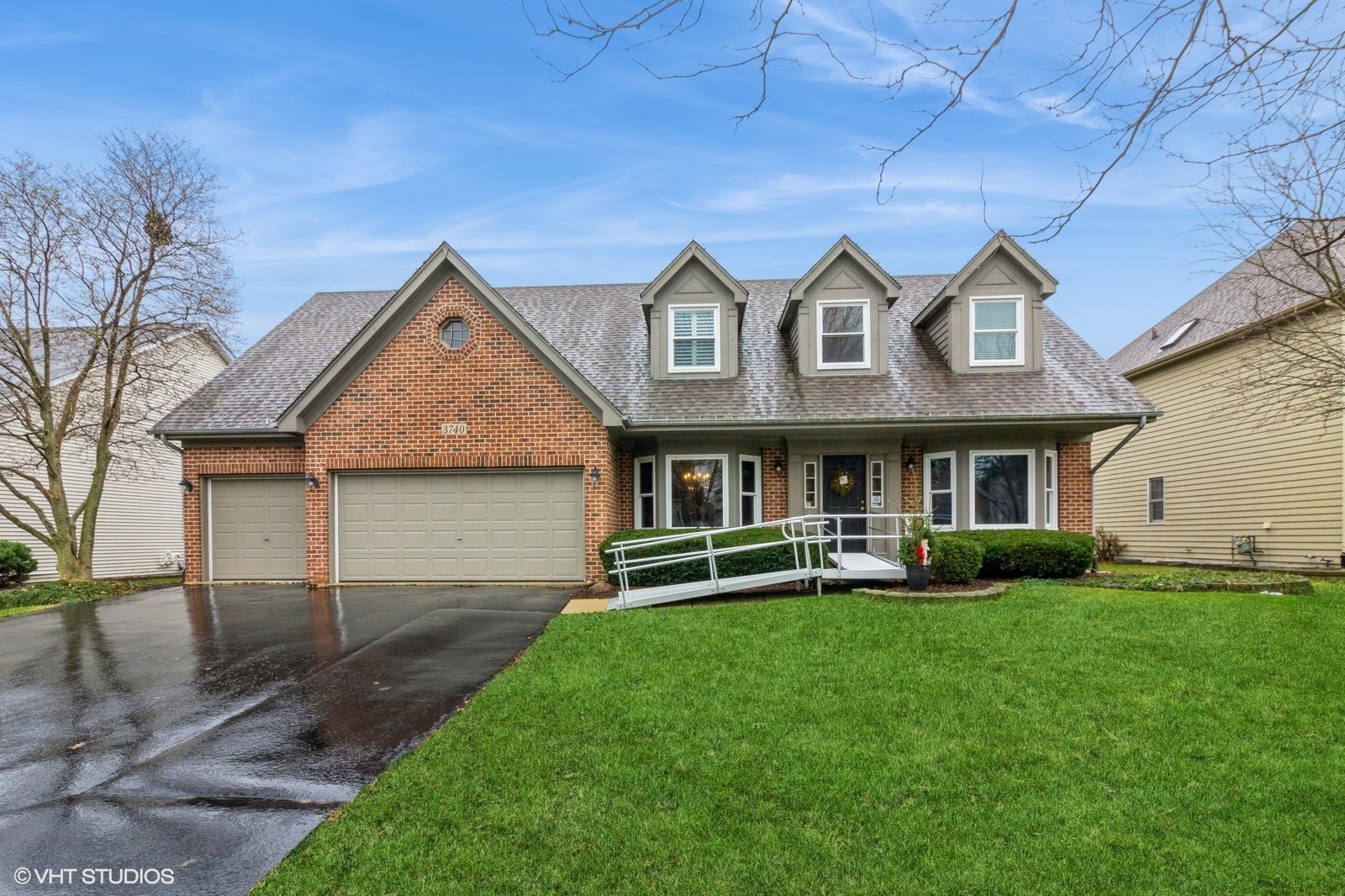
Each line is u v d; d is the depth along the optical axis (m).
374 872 3.54
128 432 18.98
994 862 3.63
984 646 7.18
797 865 3.60
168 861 3.70
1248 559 16.16
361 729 5.51
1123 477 21.19
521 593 11.87
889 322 16.12
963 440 13.25
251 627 9.40
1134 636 7.42
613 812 4.09
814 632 7.79
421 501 13.20
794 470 13.89
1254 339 14.91
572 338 16.02
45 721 5.79
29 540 17.53
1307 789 4.33
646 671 6.60
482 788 4.36
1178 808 4.14
